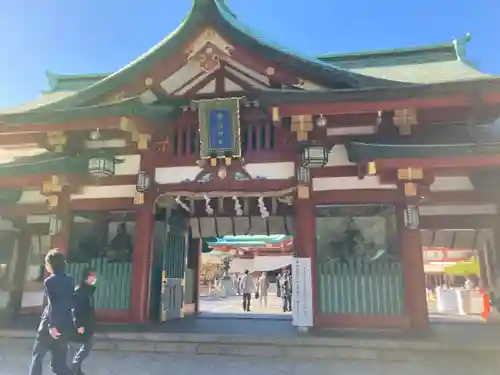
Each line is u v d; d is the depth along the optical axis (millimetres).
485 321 13469
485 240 12820
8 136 12312
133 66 11320
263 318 14438
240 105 10906
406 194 10336
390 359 8648
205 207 15234
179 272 14305
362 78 10523
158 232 12820
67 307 6090
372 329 10078
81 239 12023
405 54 15719
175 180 11492
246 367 8141
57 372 6113
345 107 9992
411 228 10266
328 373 7742
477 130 11461
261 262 33438
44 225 13484
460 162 9680
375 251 10562
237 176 11195
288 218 14977
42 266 13422
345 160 10953
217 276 41188
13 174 11438
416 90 9703
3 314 13070
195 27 10844
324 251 10750
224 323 12430
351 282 10453
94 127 11062
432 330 11078
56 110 10875
